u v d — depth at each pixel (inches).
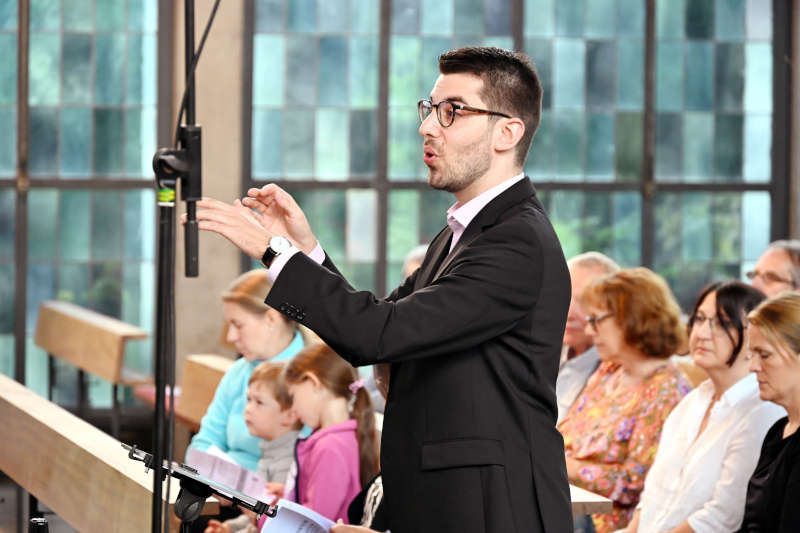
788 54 553.3
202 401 388.5
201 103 533.6
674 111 554.9
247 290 311.6
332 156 548.1
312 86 545.3
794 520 211.5
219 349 530.6
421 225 553.0
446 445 162.6
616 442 279.1
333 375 250.5
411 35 548.1
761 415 242.7
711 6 553.6
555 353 167.0
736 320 248.1
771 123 557.0
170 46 538.9
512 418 163.6
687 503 247.6
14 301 538.0
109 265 541.6
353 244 550.6
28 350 540.4
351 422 249.3
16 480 287.7
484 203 170.1
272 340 310.0
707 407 258.4
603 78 554.3
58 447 251.0
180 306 528.1
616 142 555.2
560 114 553.0
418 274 184.2
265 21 541.0
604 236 555.8
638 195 556.7
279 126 543.5
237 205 162.1
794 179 554.3
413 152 552.1
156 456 145.1
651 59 552.1
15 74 533.6
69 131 538.0
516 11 549.6
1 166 534.9
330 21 545.0
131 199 541.3
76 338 494.9
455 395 163.5
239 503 161.5
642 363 283.7
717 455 247.1
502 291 160.7
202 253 529.7
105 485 218.8
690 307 557.9
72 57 536.4
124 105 539.5
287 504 181.8
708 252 557.6
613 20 553.3
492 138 169.0
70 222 539.8
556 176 554.6
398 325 156.7
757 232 558.6
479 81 168.9
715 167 557.3
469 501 160.6
